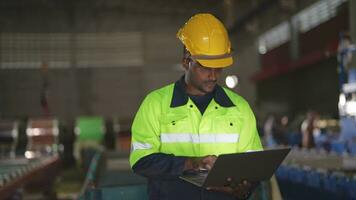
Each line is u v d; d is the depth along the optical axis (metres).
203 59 1.87
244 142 2.02
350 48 6.12
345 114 5.70
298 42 13.23
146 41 16.23
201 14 2.04
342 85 6.20
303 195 4.14
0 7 15.50
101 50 16.14
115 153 7.57
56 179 8.55
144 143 1.94
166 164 1.83
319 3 12.13
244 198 1.90
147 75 16.30
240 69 15.81
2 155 8.48
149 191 2.05
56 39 15.88
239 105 2.05
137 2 16.02
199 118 1.99
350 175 3.45
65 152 12.37
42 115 15.70
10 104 15.62
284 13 13.48
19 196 5.62
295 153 5.43
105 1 15.91
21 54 15.69
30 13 15.68
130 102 16.30
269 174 1.88
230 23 13.55
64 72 15.95
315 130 8.97
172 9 16.09
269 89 15.05
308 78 13.36
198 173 1.83
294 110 14.16
